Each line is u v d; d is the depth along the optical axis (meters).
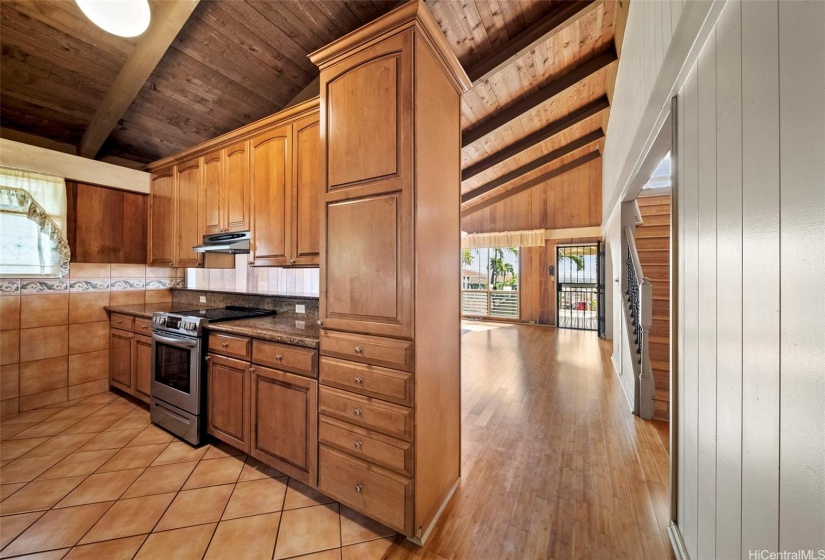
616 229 4.09
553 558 1.39
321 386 1.67
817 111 0.65
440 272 1.67
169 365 2.47
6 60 2.28
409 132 1.43
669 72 1.45
